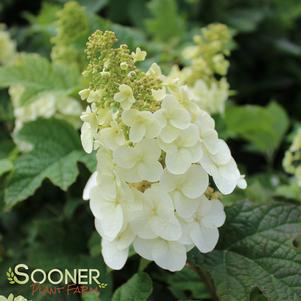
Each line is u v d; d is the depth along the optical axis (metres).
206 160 0.50
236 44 1.21
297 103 1.31
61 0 1.20
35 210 0.87
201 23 1.29
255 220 0.56
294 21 1.38
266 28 1.30
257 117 0.91
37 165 0.70
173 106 0.48
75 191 0.77
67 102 0.81
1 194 0.73
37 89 0.78
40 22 1.09
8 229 0.88
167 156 0.48
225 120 0.91
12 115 0.95
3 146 0.89
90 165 0.70
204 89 0.80
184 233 0.49
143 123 0.47
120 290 0.55
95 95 0.48
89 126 0.49
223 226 0.56
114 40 0.48
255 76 1.32
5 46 1.03
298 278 0.53
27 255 0.77
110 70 0.48
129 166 0.48
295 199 0.80
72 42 0.82
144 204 0.49
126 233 0.50
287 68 1.32
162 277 0.68
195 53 0.82
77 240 0.76
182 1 1.29
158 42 1.07
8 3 1.32
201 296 0.64
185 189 0.49
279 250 0.54
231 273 0.54
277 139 0.98
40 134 0.73
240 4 1.30
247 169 1.18
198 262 0.54
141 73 0.49
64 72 0.81
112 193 0.49
